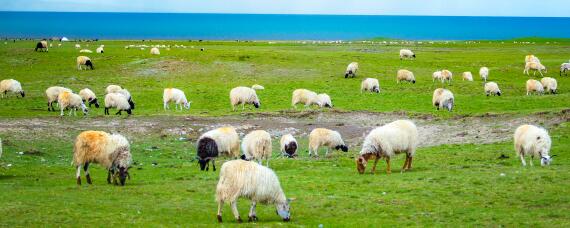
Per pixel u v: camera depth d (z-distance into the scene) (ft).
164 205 61.52
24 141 104.42
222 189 53.83
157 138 116.88
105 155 70.69
